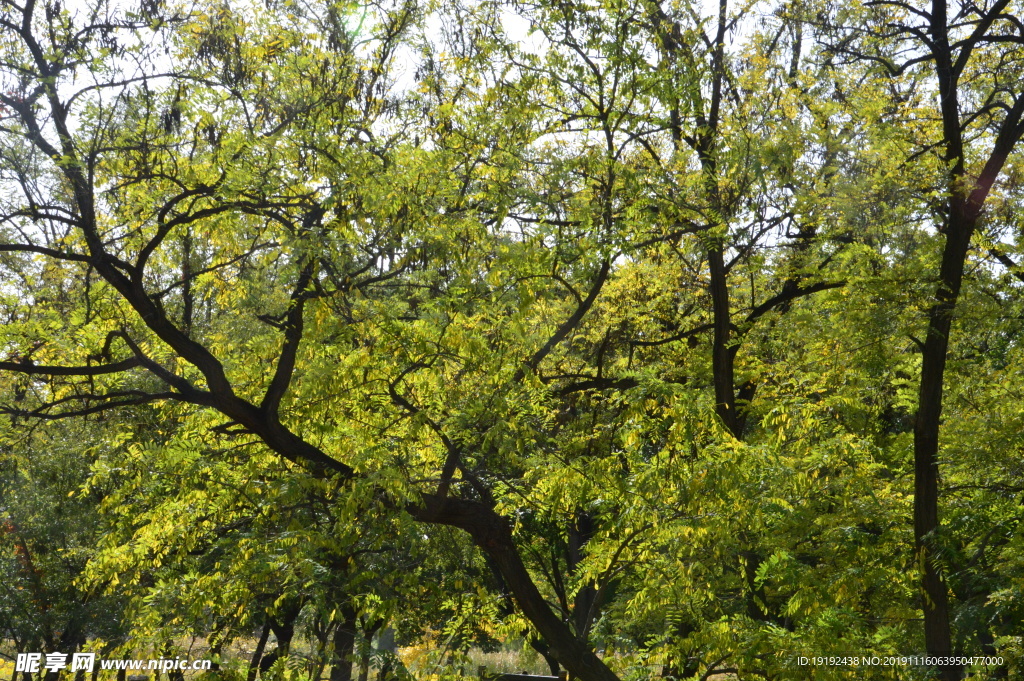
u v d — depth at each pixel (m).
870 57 13.27
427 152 9.98
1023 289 12.39
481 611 10.23
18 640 18.41
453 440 10.03
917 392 12.98
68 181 9.43
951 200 12.09
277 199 10.02
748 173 12.28
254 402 10.69
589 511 10.61
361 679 8.99
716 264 14.12
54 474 14.98
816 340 12.80
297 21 10.77
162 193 10.02
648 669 9.87
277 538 8.84
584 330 15.60
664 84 10.84
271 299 10.95
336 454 9.64
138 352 9.98
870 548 10.77
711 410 9.20
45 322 10.88
